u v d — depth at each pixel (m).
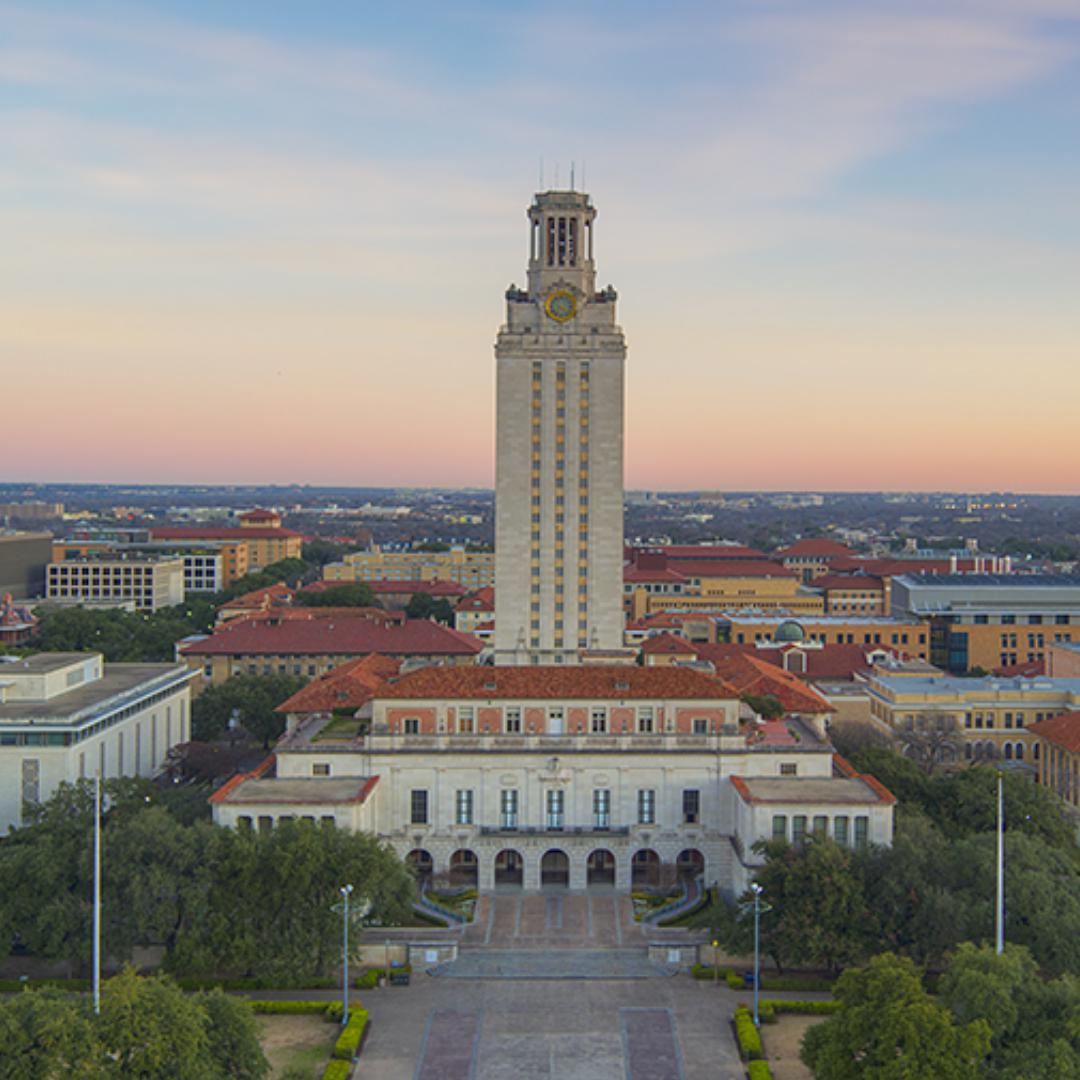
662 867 151.00
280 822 132.38
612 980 125.06
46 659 187.62
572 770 151.00
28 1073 85.06
